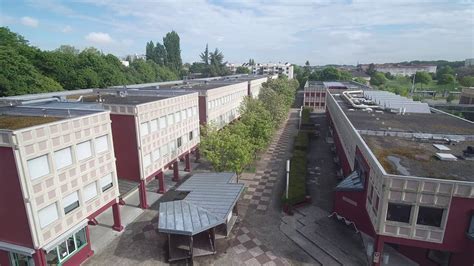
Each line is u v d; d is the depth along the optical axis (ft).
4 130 57.98
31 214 62.59
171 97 119.65
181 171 143.84
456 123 122.83
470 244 61.21
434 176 66.18
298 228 93.20
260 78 313.12
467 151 81.92
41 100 112.06
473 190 59.98
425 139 96.89
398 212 66.74
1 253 70.03
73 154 72.43
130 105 97.66
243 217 100.63
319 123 258.78
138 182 104.06
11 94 180.24
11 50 194.08
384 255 75.87
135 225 96.84
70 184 72.08
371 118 133.08
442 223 63.98
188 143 136.36
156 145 111.04
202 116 163.73
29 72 196.13
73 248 76.43
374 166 73.05
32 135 61.11
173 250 82.12
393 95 191.72
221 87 185.06
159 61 553.64
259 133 143.84
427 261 75.25
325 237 87.56
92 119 77.71
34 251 64.69
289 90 288.92
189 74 612.70
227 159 112.68
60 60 251.39
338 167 148.36
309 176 136.67
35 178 63.05
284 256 80.94
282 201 106.42
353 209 90.07
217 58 605.73
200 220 76.69
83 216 77.10
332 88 299.79
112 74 292.81
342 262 76.84
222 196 88.63
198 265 77.46
